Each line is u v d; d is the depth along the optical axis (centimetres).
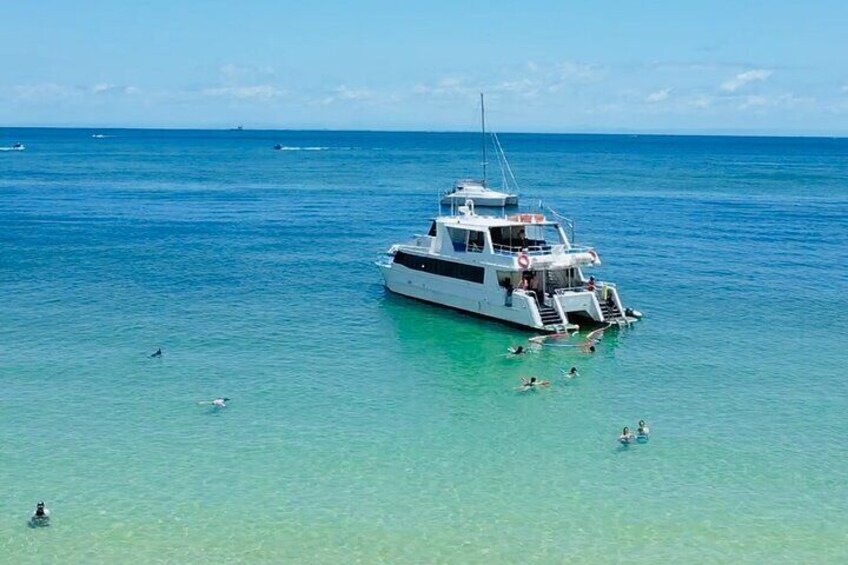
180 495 3341
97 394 4412
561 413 4209
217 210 12525
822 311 6138
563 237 5997
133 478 3481
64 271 7462
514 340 5422
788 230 10381
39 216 11444
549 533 3078
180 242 9256
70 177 18675
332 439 3884
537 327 5494
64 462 3622
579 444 3838
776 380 4656
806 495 3356
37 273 7362
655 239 9575
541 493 3375
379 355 5116
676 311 6138
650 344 5331
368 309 6178
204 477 3497
